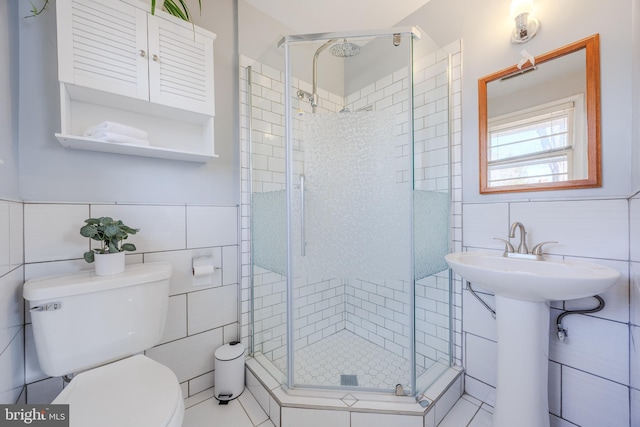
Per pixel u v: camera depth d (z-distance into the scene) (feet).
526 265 3.82
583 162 3.62
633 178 3.21
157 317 3.78
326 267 4.60
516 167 4.22
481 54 4.65
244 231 5.50
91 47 3.47
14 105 3.33
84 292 3.21
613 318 3.42
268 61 5.13
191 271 4.85
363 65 5.08
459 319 4.98
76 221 3.80
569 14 3.74
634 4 3.23
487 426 4.11
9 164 3.16
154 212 4.48
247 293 5.54
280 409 3.98
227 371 4.72
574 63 3.69
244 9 5.49
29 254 3.46
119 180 4.18
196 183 4.93
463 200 4.88
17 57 3.42
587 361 3.63
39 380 3.53
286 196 4.60
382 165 4.50
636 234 3.18
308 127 4.71
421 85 4.58
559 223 3.82
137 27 3.83
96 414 2.49
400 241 4.33
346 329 6.27
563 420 3.84
